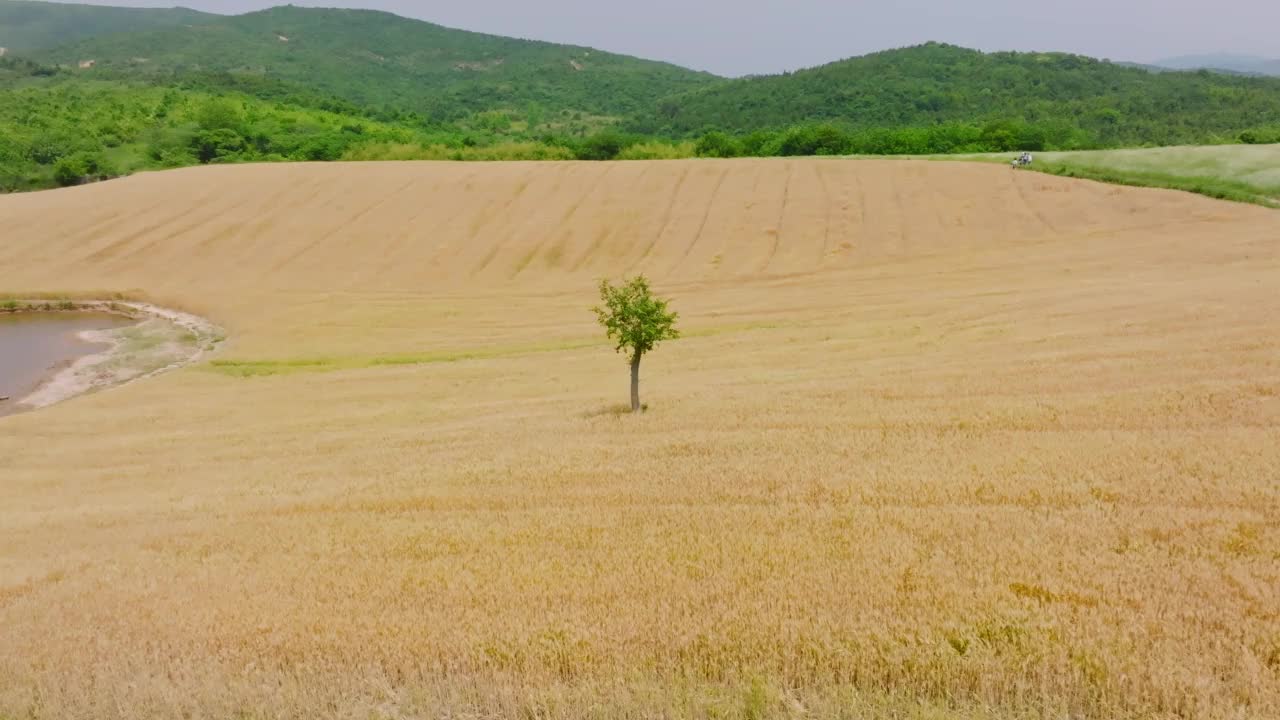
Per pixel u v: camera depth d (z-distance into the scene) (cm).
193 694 1054
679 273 6475
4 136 11256
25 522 2127
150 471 2644
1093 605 1109
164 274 6819
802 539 1439
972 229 6875
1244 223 6144
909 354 3141
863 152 11844
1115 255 5438
